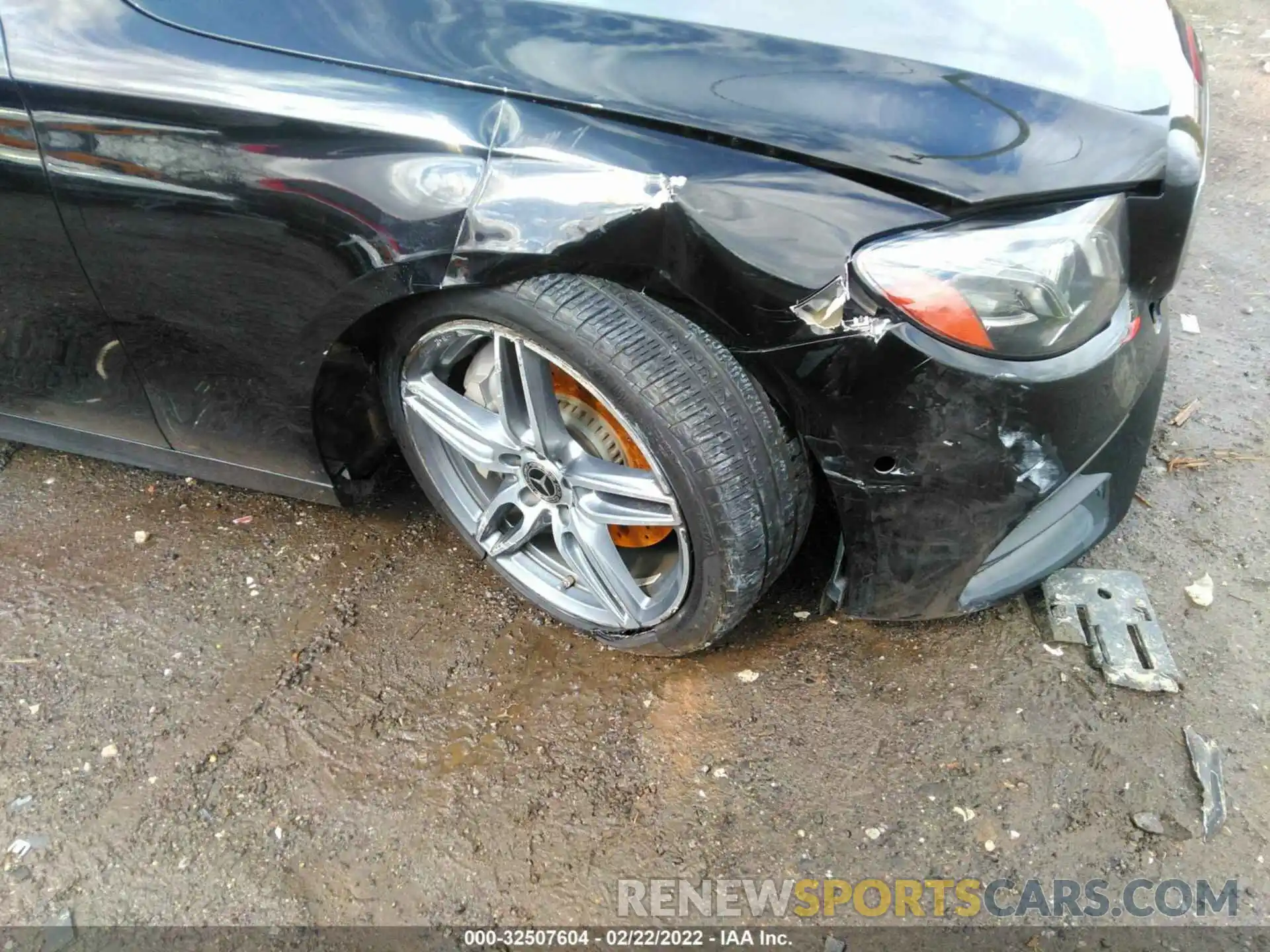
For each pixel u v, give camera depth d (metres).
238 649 2.08
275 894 1.66
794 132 1.47
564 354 1.58
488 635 2.10
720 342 1.57
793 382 1.53
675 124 1.49
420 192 1.53
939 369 1.45
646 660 2.03
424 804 1.78
